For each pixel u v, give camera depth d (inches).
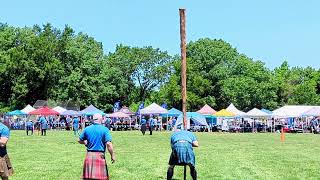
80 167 648.4
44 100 2785.4
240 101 3107.8
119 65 3686.0
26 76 2844.5
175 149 470.3
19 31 3080.7
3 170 405.7
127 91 3671.3
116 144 1149.1
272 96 3097.9
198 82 3157.0
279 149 1002.1
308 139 1480.1
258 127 2348.7
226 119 2319.1
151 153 879.1
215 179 522.9
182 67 741.9
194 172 474.3
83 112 2290.8
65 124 2385.6
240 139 1455.5
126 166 658.2
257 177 540.4
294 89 3442.4
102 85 3144.7
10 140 1318.9
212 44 3341.5
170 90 3157.0
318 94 3828.7
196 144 475.8
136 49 3732.8
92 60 3080.7
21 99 2888.8
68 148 1010.1
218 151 938.7
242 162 715.4
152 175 563.5
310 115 2204.7
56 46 3004.4
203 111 2287.2
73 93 2977.4
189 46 3403.1
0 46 3036.4
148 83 3750.0
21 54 2812.5
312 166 661.9
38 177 547.8
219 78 3233.3
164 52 3759.8
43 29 3152.1
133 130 2370.8
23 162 715.4
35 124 2223.2
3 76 2824.8
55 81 2952.8
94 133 362.0
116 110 2544.3
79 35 3203.7
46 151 928.9
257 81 3169.3
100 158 360.2
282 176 551.8
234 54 3373.5
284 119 2539.4
